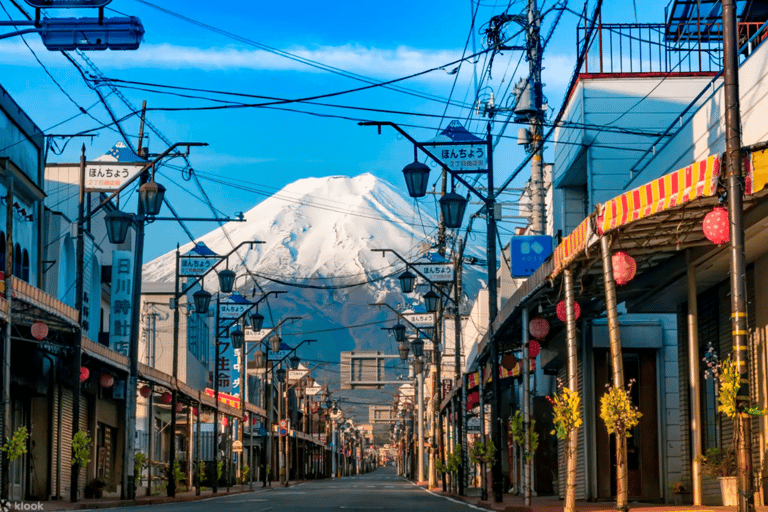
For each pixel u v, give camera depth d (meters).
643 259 23.70
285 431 81.56
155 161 32.50
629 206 17.08
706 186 14.68
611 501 32.06
